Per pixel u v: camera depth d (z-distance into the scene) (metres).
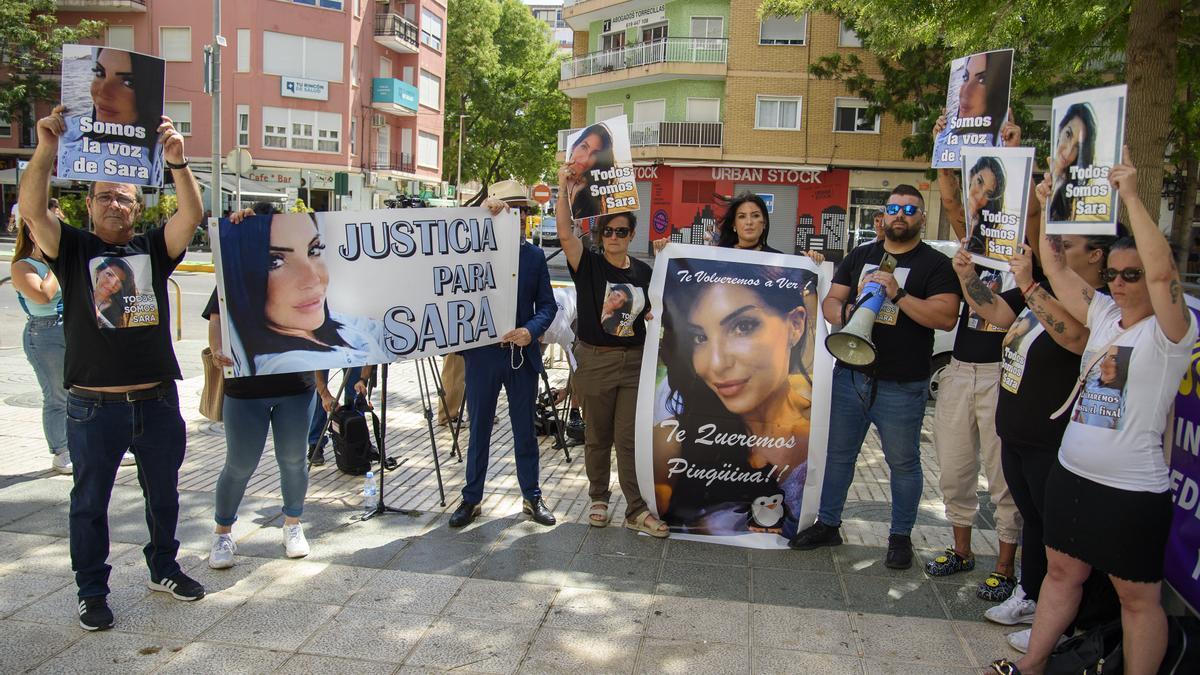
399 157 40.25
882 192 27.98
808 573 4.38
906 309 4.21
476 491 4.98
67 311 3.58
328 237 4.57
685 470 4.86
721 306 4.87
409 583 4.14
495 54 46.25
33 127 33.38
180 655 3.42
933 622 3.83
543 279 5.19
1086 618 3.49
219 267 4.29
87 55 3.38
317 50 33.94
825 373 4.78
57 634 3.55
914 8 8.15
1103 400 2.93
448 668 3.36
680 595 4.07
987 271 4.19
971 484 4.30
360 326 4.66
